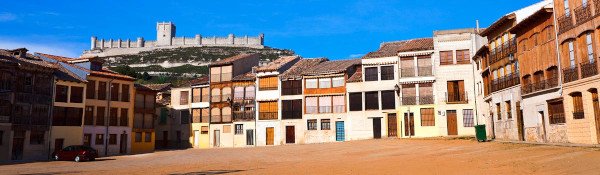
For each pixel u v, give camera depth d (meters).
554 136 29.27
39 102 43.72
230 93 60.78
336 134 53.75
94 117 49.38
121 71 119.44
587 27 26.02
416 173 19.53
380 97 51.38
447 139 41.06
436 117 47.72
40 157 43.22
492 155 25.02
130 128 53.38
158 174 23.64
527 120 32.47
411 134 48.88
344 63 57.59
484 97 42.31
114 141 51.25
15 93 41.62
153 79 134.62
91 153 38.84
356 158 30.17
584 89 26.38
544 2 33.69
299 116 56.28
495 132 38.81
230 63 61.25
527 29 32.34
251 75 60.78
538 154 23.12
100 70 53.06
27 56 47.88
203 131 62.12
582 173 16.05
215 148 57.22
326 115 54.44
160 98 71.38
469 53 47.66
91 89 49.72
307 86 56.12
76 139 46.81
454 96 47.66
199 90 63.47
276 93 57.91
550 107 29.92
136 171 26.06
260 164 28.72
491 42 39.34
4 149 40.19
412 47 49.97
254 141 58.12
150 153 51.19
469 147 31.27
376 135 51.25
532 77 31.70
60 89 46.16
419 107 48.59
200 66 173.00
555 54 28.97
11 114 41.00
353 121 52.47
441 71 48.16
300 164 27.34
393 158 28.09
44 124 43.94
